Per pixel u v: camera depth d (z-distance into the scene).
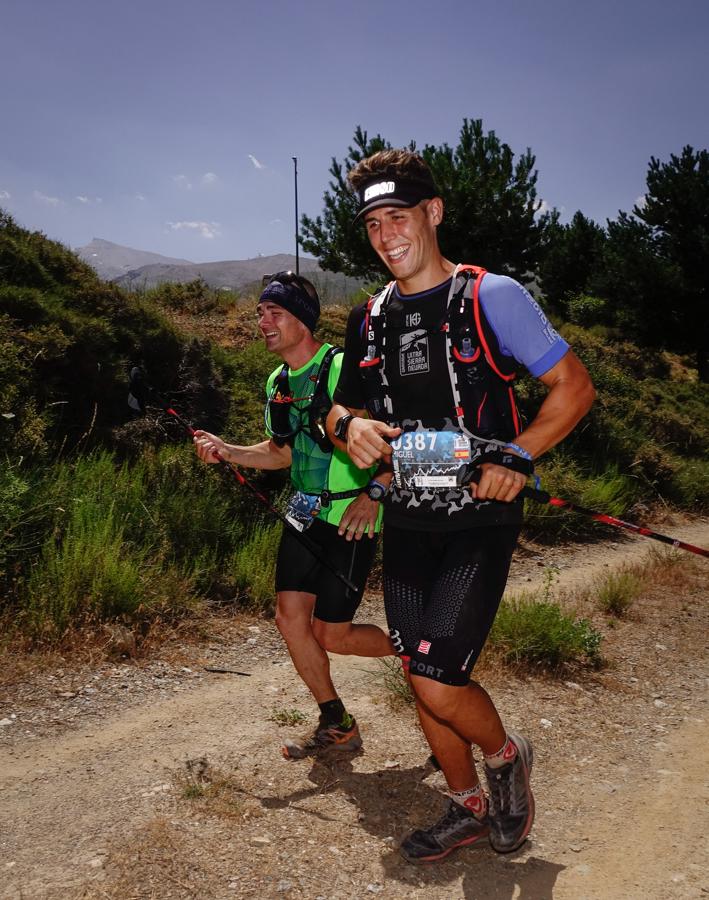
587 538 9.22
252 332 10.92
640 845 2.80
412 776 3.18
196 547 6.02
